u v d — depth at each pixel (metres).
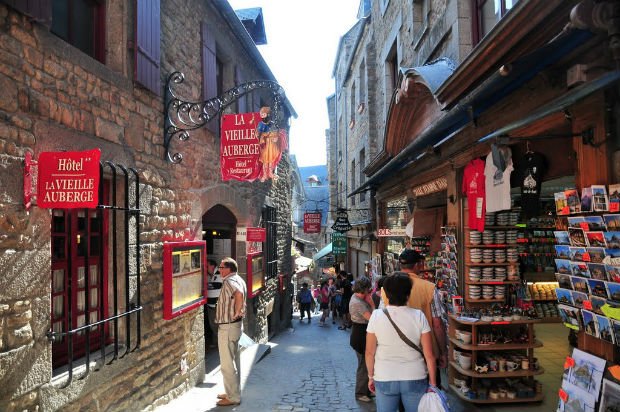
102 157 3.89
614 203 2.74
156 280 4.85
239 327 5.00
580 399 2.96
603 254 2.88
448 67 5.75
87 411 3.57
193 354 5.83
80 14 4.02
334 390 5.58
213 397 5.30
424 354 3.09
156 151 4.99
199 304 5.72
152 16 4.82
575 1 2.93
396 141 8.36
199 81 6.47
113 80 4.09
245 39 8.27
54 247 3.58
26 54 3.02
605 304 2.80
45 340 3.12
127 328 4.00
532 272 8.32
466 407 4.62
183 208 5.74
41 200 2.99
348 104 18.22
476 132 4.79
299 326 14.13
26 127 3.00
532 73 3.39
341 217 13.89
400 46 9.59
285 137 5.50
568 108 3.19
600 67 2.85
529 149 3.94
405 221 9.12
